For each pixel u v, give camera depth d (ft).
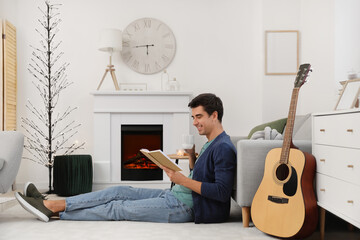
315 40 14.64
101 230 7.16
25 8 14.90
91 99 15.10
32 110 14.90
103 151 14.29
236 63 15.43
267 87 14.92
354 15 12.32
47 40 14.08
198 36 15.40
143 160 14.48
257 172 7.44
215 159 7.45
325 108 14.42
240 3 15.40
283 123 10.87
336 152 6.26
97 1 15.19
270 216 6.82
